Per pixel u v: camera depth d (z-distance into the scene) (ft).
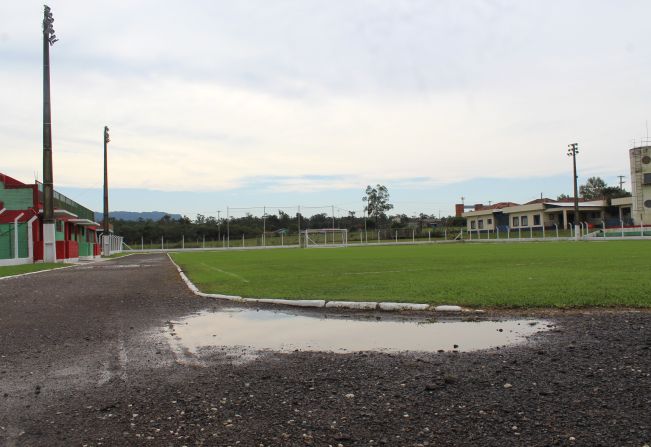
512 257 88.84
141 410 15.40
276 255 142.10
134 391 17.28
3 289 52.01
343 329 27.94
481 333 25.46
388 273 60.03
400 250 154.61
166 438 13.35
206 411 15.20
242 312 35.27
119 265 106.11
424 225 384.68
